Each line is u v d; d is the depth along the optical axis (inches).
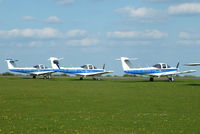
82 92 1508.4
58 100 1189.1
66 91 1567.4
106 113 890.1
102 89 1679.4
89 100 1189.1
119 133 643.5
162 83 2177.7
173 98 1236.5
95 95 1365.7
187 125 719.7
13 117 826.2
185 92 1476.4
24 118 811.4
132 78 3134.8
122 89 1669.5
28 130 670.5
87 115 856.3
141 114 869.8
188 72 2461.9
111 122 756.6
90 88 1755.7
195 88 1702.8
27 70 3201.3
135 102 1124.5
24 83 2256.4
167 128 689.0
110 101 1154.7
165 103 1090.7
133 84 2085.4
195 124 730.2
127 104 1074.1
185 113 884.0
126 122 756.0
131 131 661.9
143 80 2667.3
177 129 679.1
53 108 991.6
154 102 1119.6
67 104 1076.5
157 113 885.8
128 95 1357.0
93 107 1010.7
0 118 810.2
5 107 1011.3
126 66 2485.2
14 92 1515.7
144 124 733.3
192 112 901.8
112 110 944.3
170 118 805.9
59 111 930.7
